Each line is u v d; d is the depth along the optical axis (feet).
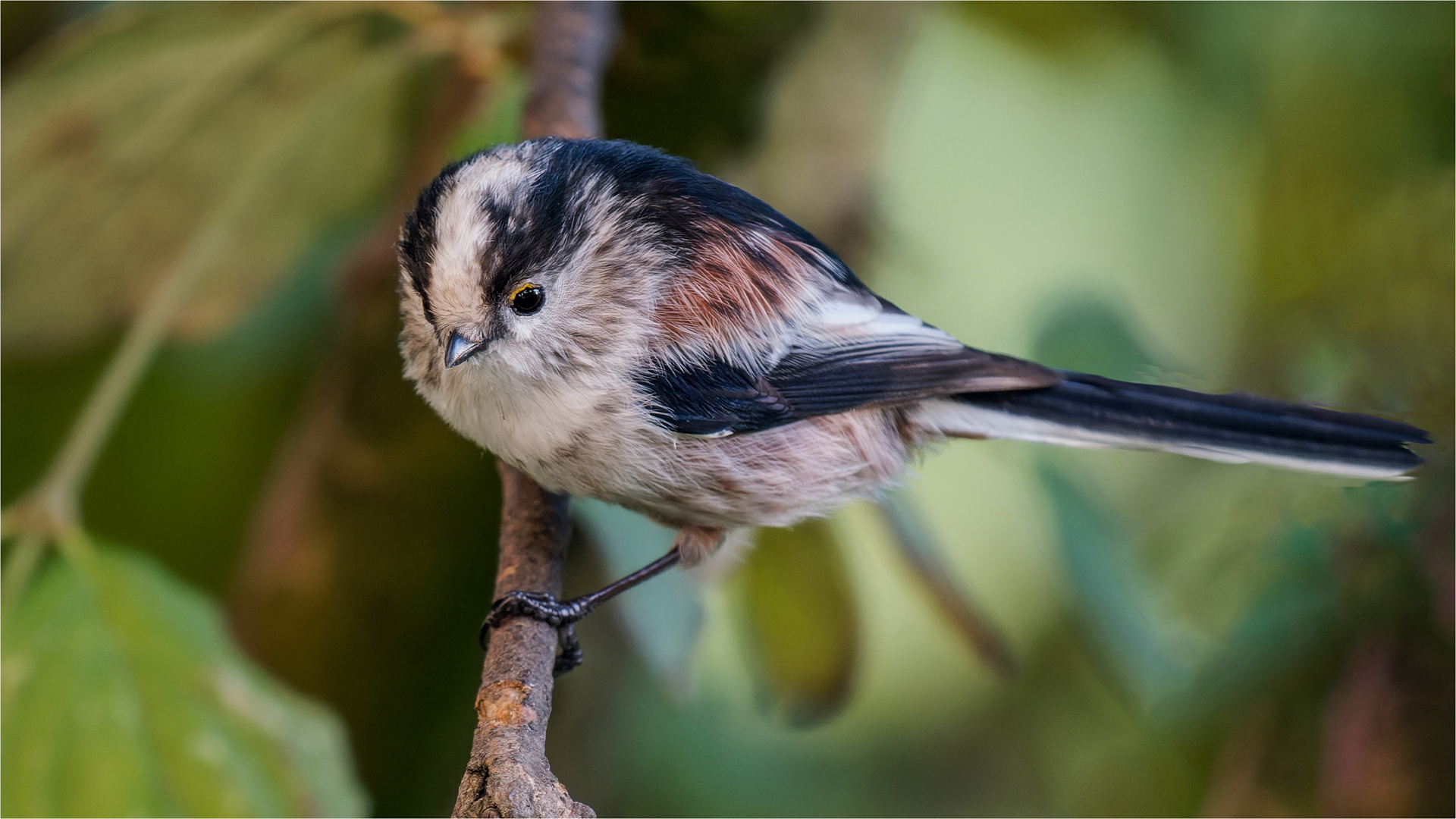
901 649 8.41
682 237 8.20
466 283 8.16
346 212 8.28
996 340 8.33
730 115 8.34
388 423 8.29
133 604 8.13
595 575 8.32
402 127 8.29
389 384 8.29
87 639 8.12
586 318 8.18
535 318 8.17
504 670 8.10
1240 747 8.29
